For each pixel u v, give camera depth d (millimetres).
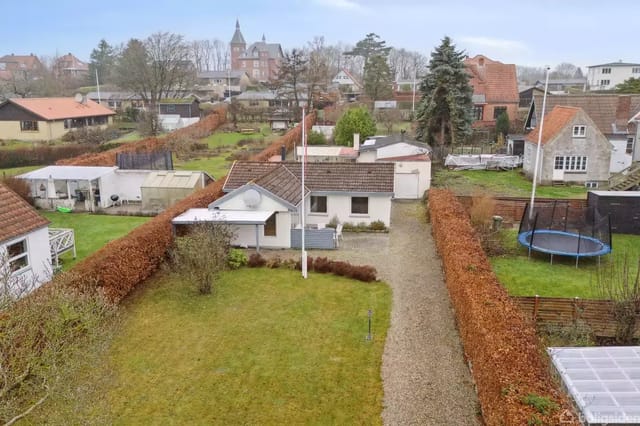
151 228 26359
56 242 26578
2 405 10992
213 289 24531
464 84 57375
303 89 103312
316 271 27047
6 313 12477
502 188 46250
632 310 18734
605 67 149625
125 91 112938
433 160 56844
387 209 34594
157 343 19344
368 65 105250
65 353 12117
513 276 26219
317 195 35000
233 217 29031
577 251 27828
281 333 20219
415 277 26156
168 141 65438
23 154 60719
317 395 16125
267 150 55000
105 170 41375
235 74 155000
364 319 21453
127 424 14672
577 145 47000
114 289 21484
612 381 13469
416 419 14930
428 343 19328
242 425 14711
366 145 49906
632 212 33719
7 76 149250
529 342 14805
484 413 13992
